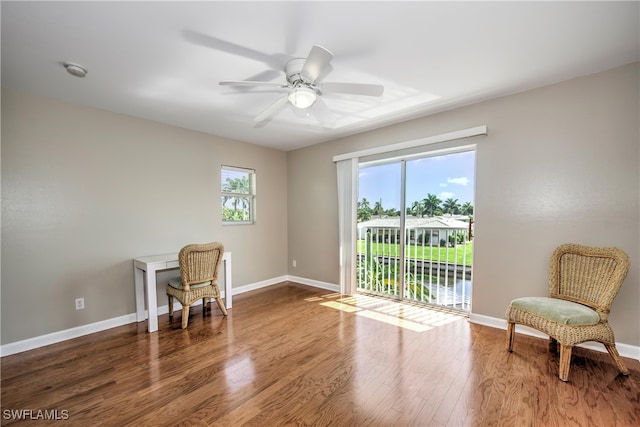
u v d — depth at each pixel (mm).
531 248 2533
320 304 3543
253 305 3529
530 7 1481
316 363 2143
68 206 2635
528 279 2555
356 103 2781
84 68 2055
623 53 1935
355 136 3824
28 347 2400
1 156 2297
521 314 2199
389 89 2471
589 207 2264
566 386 1828
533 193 2508
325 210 4277
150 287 2754
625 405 1646
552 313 1993
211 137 3787
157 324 2854
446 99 2689
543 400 1697
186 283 2873
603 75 2186
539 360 2150
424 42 1793
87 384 1895
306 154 4504
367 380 1922
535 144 2486
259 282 4398
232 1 1414
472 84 2389
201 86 2357
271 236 4582
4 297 2312
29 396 1776
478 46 1842
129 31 1648
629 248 2119
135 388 1848
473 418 1563
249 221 4324
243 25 1607
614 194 2168
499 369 2035
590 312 1972
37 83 2270
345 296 3877
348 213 3902
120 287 2957
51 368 2096
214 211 3832
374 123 3391
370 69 2127
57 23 1565
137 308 3006
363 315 3148
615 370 1999
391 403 1693
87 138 2744
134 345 2461
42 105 2492
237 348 2395
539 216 2486
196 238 3627
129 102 2678
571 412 1596
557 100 2375
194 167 3605
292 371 2037
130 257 3033
